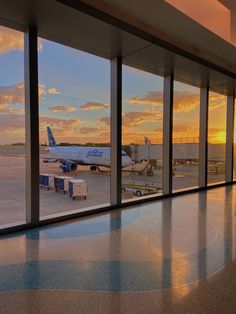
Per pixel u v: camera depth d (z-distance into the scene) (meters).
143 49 4.05
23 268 2.28
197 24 3.62
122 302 1.78
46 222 3.57
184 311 1.68
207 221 3.75
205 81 5.93
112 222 3.71
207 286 1.99
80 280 2.07
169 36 4.01
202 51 4.59
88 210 4.09
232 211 4.35
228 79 5.76
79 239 3.01
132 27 3.49
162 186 5.62
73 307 1.72
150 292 1.90
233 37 4.19
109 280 2.07
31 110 3.41
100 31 3.45
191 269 2.27
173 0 3.21
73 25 3.29
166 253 2.61
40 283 2.02
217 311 1.68
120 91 4.50
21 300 1.80
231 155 7.70
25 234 3.19
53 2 2.77
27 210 3.50
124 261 2.43
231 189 6.69
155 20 3.54
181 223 3.65
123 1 3.10
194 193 6.08
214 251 2.67
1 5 2.81
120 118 4.54
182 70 5.11
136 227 3.47
